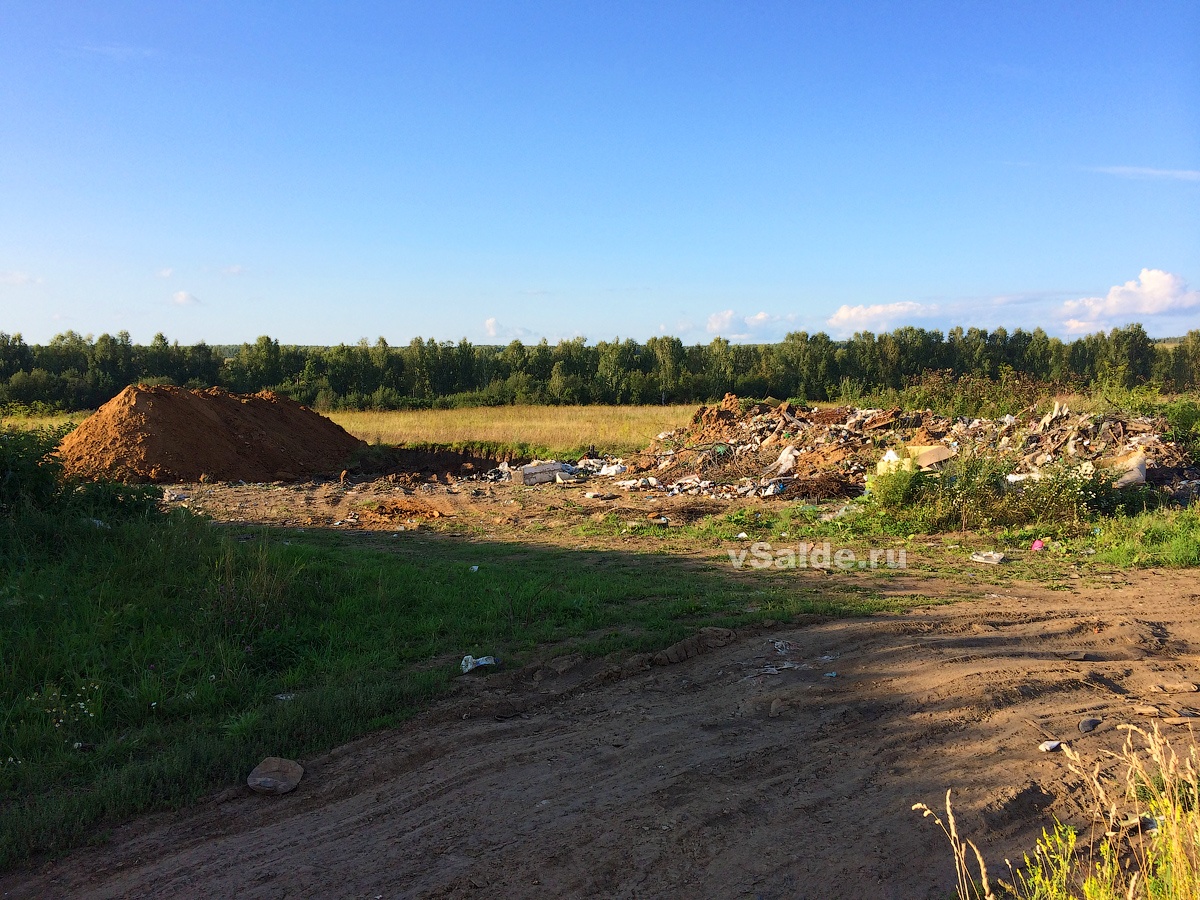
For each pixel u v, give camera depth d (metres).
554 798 4.21
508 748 4.81
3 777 4.29
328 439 25.66
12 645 5.65
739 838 3.79
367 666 5.97
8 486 8.22
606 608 7.63
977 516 12.76
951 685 5.67
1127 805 4.01
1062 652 6.61
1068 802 4.10
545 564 10.02
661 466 20.67
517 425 29.61
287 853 3.73
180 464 19.89
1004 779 4.34
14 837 3.76
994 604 8.09
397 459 25.39
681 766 4.56
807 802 4.13
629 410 36.91
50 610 6.23
